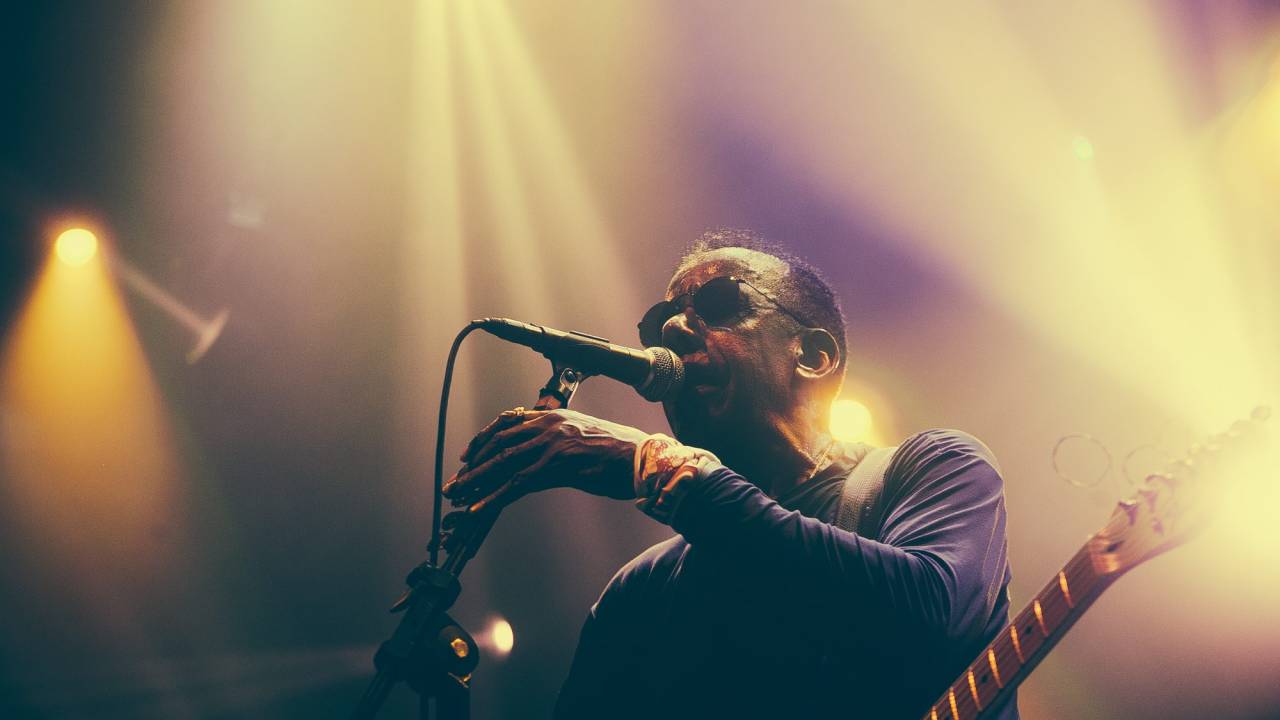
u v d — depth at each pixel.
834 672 1.78
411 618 1.72
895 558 1.59
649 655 2.06
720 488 1.63
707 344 2.16
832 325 2.30
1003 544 1.81
